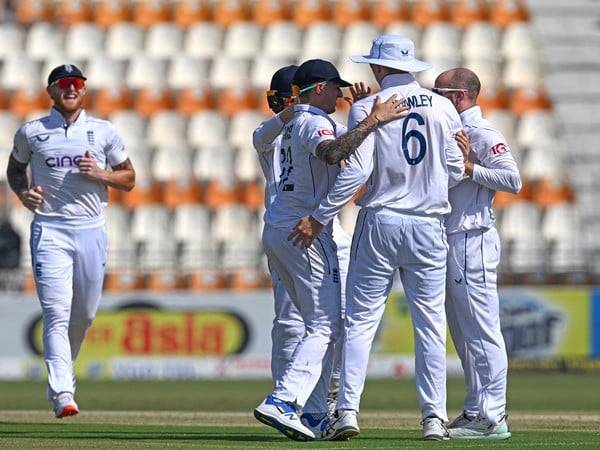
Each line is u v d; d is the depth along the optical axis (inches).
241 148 2753.4
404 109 930.1
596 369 2333.9
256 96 2847.0
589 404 1598.2
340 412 925.8
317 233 919.0
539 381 2111.2
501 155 988.6
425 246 934.4
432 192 934.4
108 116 2795.3
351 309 943.0
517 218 2667.3
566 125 2849.4
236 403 1610.5
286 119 978.1
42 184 1136.2
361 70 2896.2
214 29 2999.5
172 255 2527.1
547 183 2716.5
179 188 2659.9
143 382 2140.7
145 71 2891.2
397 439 950.4
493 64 2925.7
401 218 930.7
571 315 2332.7
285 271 961.5
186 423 1173.1
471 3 3038.9
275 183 1007.0
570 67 2947.8
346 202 917.8
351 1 3031.5
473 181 989.8
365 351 934.4
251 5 3031.5
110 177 1137.4
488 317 995.3
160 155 2721.5
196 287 2458.2
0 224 2402.8
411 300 944.9
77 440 930.1
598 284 2460.6
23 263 2460.6
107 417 1262.3
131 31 2994.6
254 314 2299.5
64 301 1125.7
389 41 938.7
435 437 935.0
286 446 863.1
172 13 3024.1
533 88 2874.0
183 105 2824.8
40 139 1127.6
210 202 2657.5
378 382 2135.8
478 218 992.2
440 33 2987.2
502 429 977.5
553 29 3016.7
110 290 2449.6
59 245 1133.7
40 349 2265.0
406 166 930.1
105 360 2283.5
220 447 852.0
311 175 943.0
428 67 936.9
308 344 935.0
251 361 2297.0
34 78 2854.3
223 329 2297.0
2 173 2677.2
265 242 959.6
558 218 2691.9
